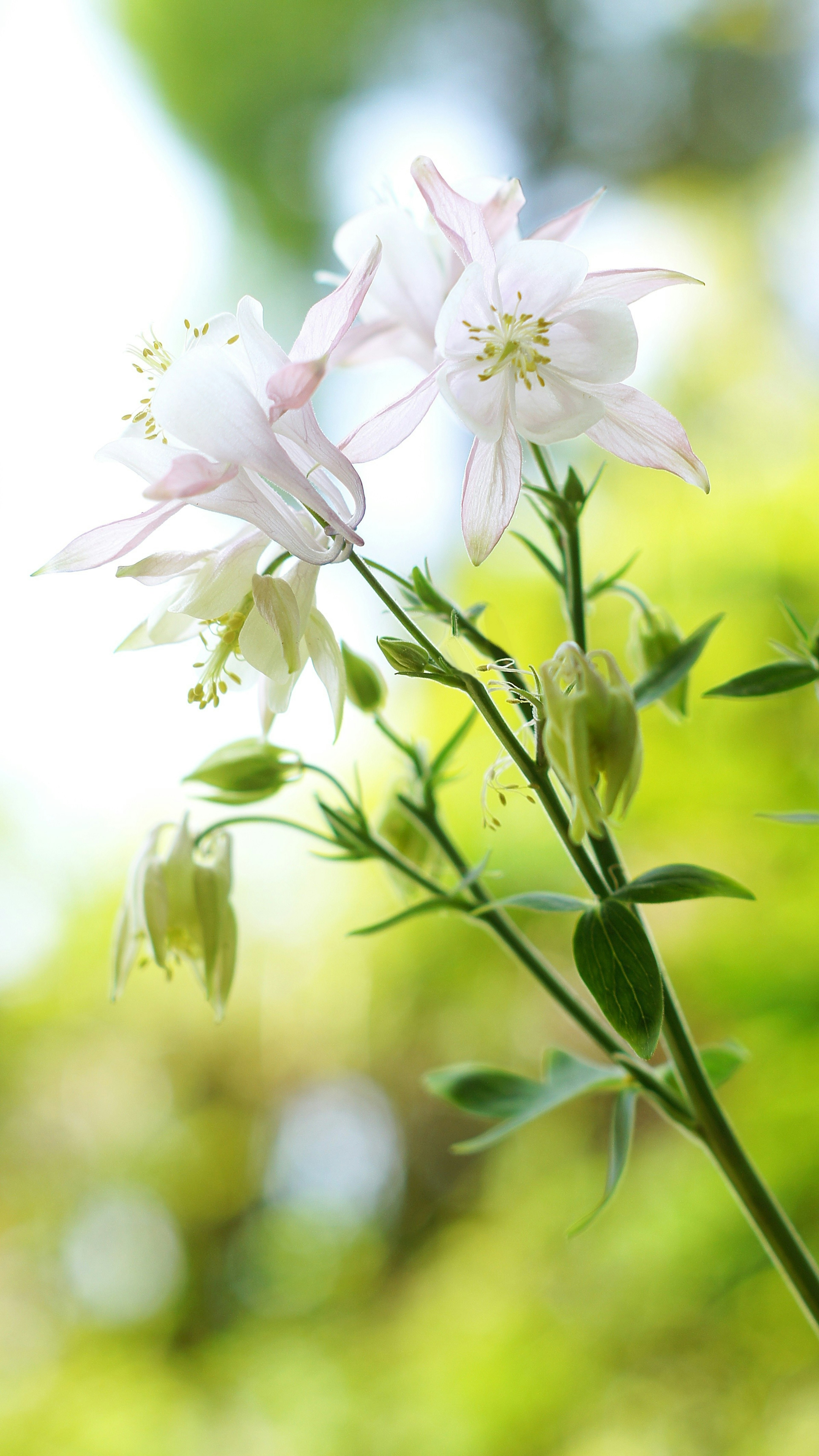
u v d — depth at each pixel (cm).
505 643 113
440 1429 114
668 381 143
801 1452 89
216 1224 182
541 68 250
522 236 89
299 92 234
